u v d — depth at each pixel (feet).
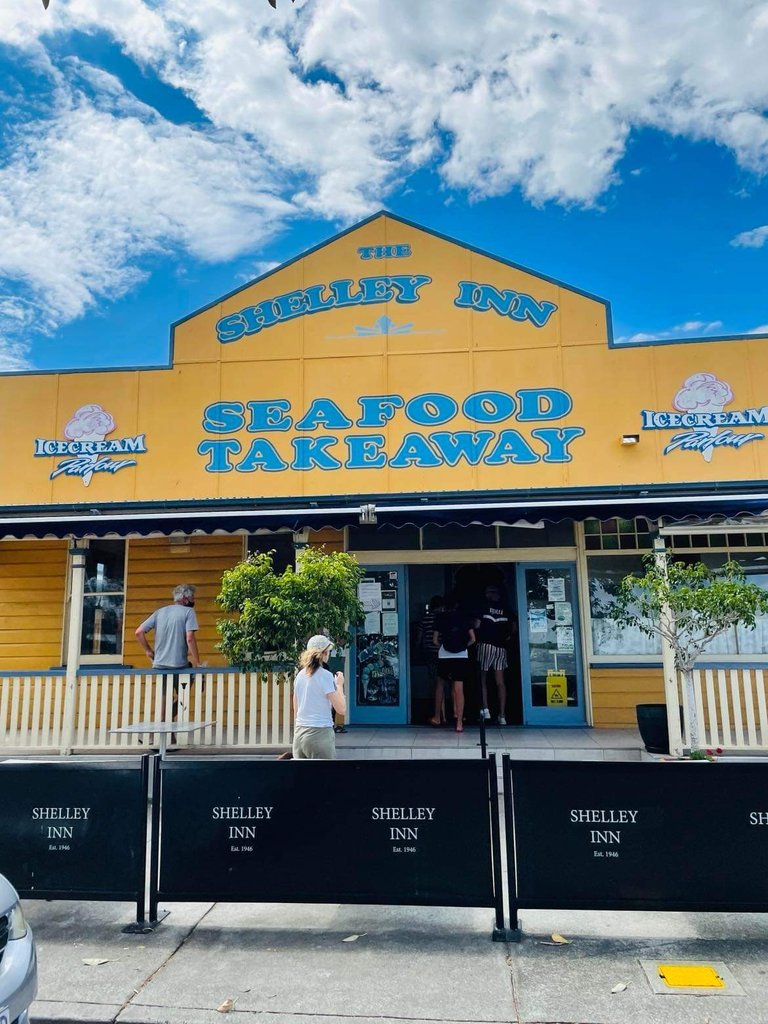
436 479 37.88
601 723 37.14
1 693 33.91
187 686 32.32
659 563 29.78
